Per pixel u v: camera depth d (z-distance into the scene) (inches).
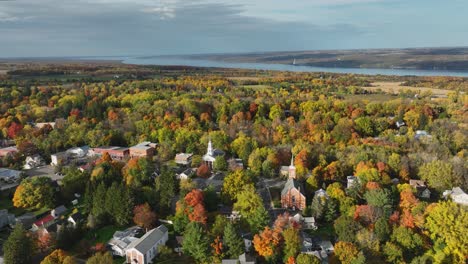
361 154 5831.7
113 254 3909.9
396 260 3592.5
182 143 7106.3
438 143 6978.4
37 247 3882.9
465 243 3622.0
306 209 4534.9
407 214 4045.3
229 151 6855.3
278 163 5940.0
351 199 4507.9
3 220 4495.6
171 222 4389.8
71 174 5398.6
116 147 7283.5
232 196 4712.1
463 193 4803.2
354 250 3550.7
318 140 7386.8
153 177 5428.2
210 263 3681.1
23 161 6688.0
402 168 5521.7
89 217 4318.4
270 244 3690.9
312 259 3415.4
